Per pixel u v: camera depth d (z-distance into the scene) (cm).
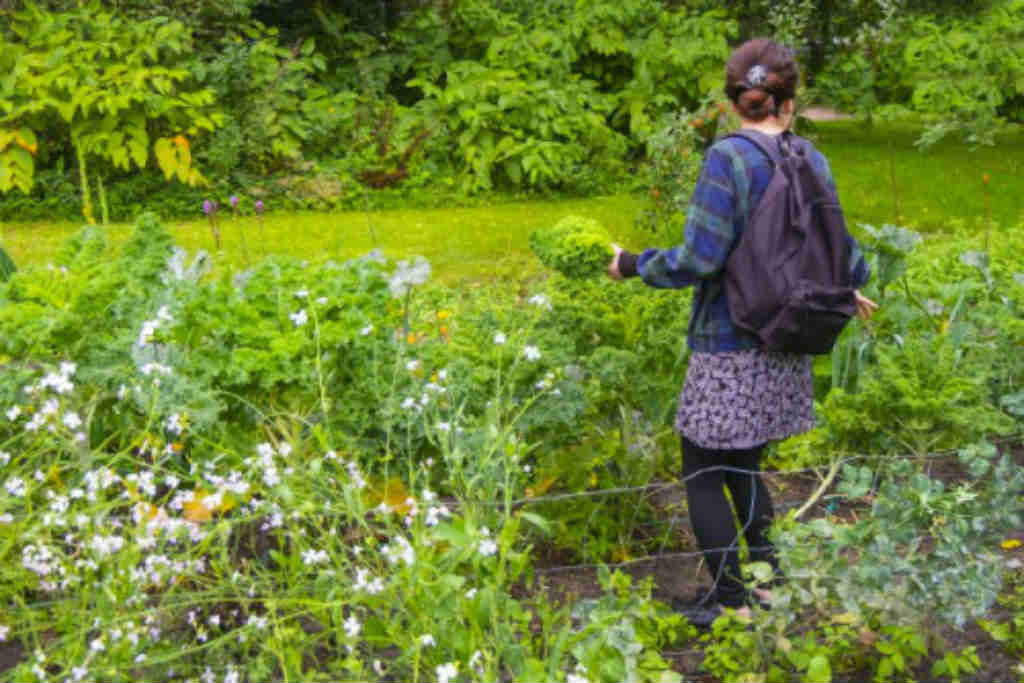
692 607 352
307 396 347
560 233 336
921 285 529
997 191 1106
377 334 363
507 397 359
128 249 406
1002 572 358
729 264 308
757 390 315
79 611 278
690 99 1445
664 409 415
